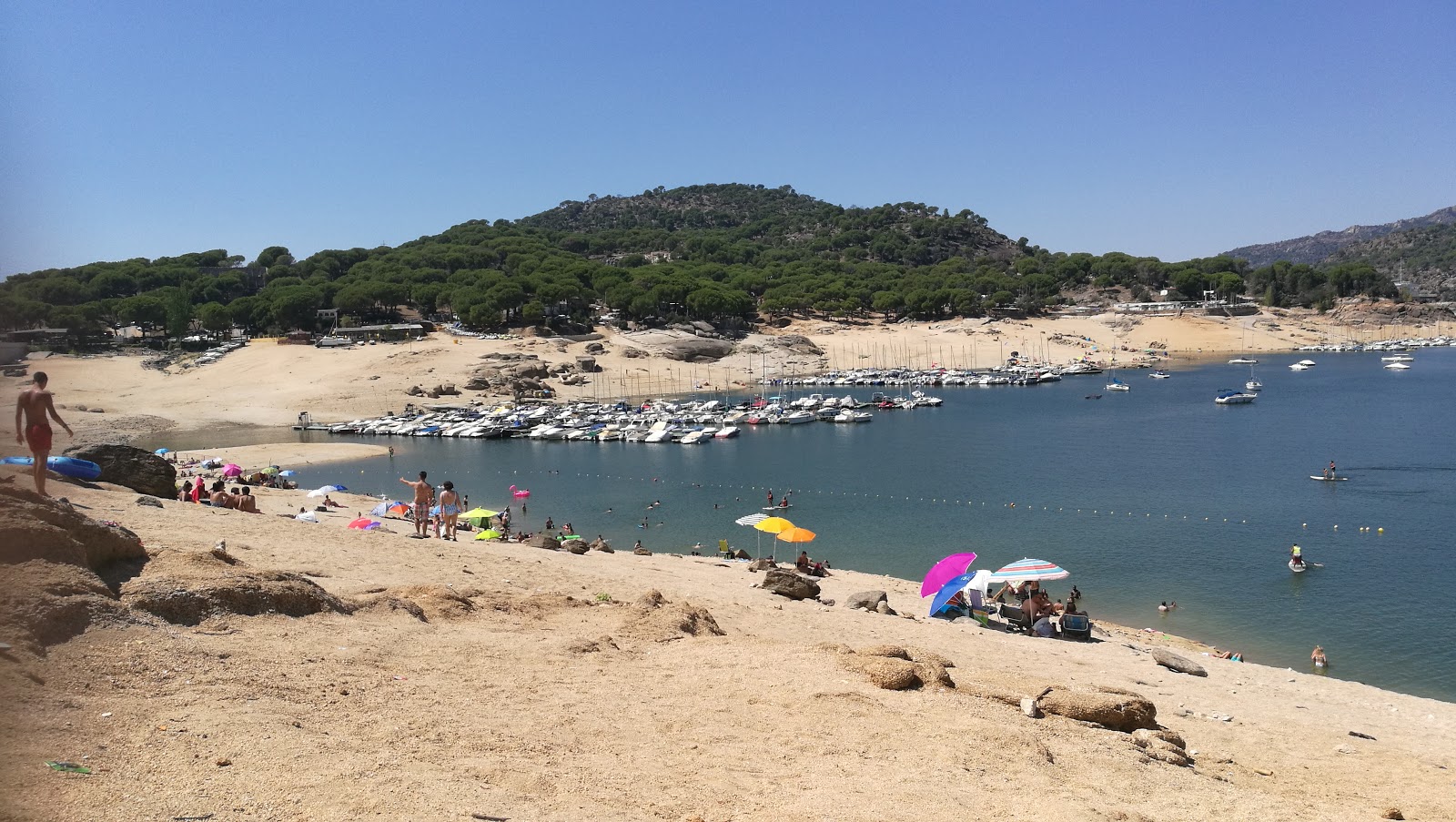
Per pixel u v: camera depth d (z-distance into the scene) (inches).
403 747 408.2
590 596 914.1
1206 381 6614.2
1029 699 621.9
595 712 507.8
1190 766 598.2
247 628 535.8
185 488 1339.8
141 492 1226.0
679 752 465.1
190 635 494.6
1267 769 656.4
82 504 903.1
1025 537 2305.6
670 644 692.7
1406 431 3971.5
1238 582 1895.9
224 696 424.2
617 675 588.7
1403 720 935.0
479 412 5211.6
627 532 2468.0
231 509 1219.9
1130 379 6978.4
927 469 3371.1
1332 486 2839.6
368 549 973.8
